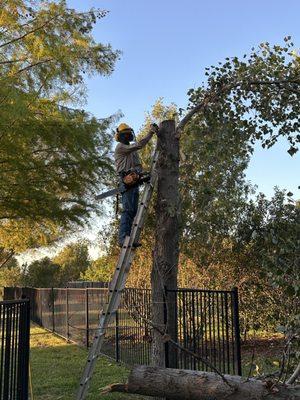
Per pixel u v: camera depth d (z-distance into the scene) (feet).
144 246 42.57
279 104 22.45
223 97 21.98
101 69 41.11
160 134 21.31
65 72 37.45
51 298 59.62
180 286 40.47
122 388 13.91
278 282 15.48
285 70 21.81
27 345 18.17
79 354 38.91
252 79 21.62
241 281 36.19
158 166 21.03
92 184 42.06
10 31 36.47
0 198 39.45
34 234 54.29
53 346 44.78
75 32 38.58
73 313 48.37
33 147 38.06
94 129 38.29
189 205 20.56
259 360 19.44
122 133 22.39
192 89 22.16
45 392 25.91
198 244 27.68
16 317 16.75
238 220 34.12
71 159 39.11
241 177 31.04
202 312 23.38
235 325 21.39
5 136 33.86
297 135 22.74
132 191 21.35
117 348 34.71
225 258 37.47
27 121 34.35
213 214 23.12
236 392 12.90
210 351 22.76
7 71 35.01
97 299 41.29
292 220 16.65
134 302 27.27
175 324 20.67
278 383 12.89
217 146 20.52
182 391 13.43
